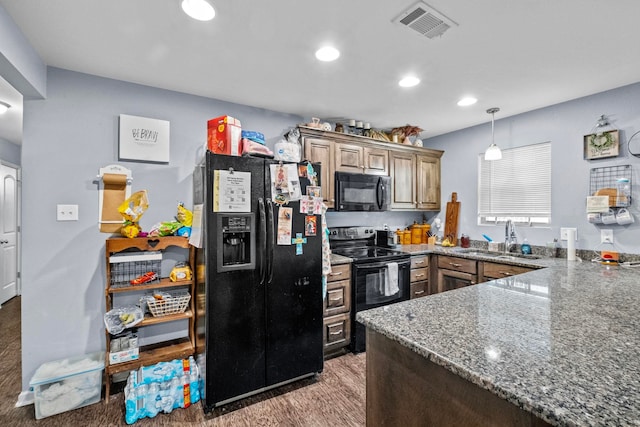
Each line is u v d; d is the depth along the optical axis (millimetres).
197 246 1997
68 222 2080
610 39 1738
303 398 2033
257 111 2824
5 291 4090
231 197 1901
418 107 2857
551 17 1545
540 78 2252
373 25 1612
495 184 3316
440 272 3184
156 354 2068
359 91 2479
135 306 2152
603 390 660
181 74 2158
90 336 2143
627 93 2379
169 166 2402
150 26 1610
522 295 1431
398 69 2104
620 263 2340
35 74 1842
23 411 1890
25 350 1979
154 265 2318
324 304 2555
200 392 1985
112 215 2193
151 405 1833
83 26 1604
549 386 676
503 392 673
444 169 3816
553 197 2814
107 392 1967
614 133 2430
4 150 4145
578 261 2529
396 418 1023
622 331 989
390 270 2836
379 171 3299
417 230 3848
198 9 1478
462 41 1764
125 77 2197
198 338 2100
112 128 2211
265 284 2021
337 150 3002
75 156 2102
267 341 2035
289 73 2156
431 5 1456
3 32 1458
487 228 3354
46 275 2027
